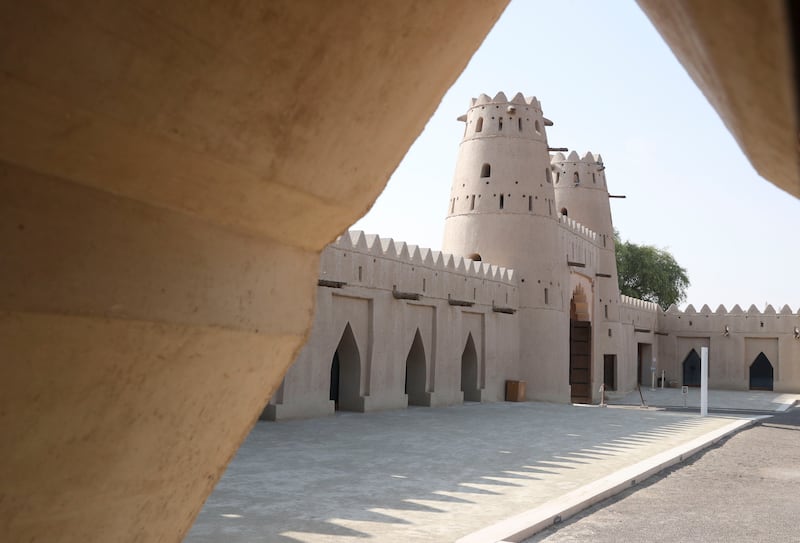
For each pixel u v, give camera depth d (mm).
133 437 2779
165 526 3283
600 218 40219
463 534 7645
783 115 1148
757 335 45188
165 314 2623
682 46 1385
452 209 32219
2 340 2125
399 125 3344
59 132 2062
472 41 3430
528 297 30547
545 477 11484
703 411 25547
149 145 2295
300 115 2707
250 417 3518
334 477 10594
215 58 2252
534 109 31969
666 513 9570
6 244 2059
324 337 19281
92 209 2289
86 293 2311
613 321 39688
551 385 30609
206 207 2695
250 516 7984
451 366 25469
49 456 2469
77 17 1875
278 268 3270
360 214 3535
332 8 2457
